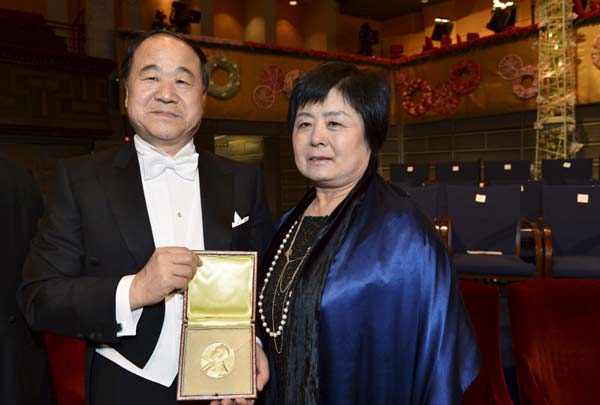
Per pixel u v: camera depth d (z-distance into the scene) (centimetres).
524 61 991
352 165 138
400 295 126
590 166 750
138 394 135
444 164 897
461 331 129
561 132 913
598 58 887
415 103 1192
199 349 129
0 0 1127
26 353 148
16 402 142
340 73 136
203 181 154
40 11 1165
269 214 170
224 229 148
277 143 1155
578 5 913
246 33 1454
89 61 905
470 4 1391
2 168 150
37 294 129
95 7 960
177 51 140
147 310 137
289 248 151
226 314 132
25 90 853
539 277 397
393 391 127
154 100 138
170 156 148
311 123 138
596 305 189
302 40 1565
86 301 124
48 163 888
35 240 140
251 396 127
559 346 186
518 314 193
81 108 909
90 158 147
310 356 130
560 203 441
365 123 137
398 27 1596
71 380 205
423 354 124
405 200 138
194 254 126
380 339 126
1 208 145
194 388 126
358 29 1606
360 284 127
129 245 136
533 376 180
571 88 902
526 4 1277
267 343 146
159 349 138
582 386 179
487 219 462
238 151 1276
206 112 1024
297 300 133
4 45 822
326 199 151
